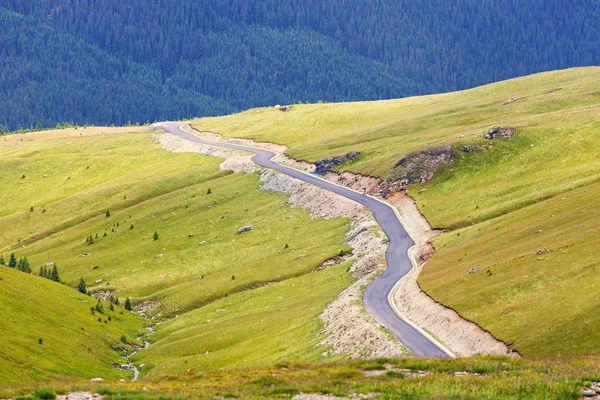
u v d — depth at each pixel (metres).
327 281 143.75
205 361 111.88
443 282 107.62
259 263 170.50
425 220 162.88
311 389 51.66
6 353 101.75
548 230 114.62
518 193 159.50
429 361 62.56
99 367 114.00
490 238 123.81
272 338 114.56
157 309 158.25
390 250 148.50
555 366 57.88
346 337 100.38
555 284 89.75
